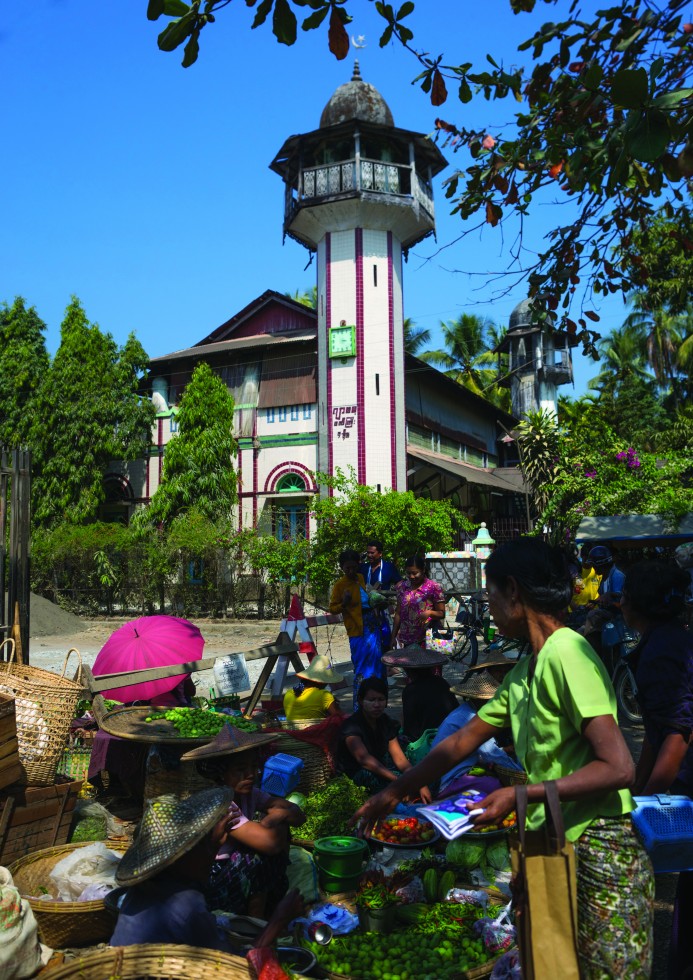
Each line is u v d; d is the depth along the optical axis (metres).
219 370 29.02
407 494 22.75
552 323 7.71
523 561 2.47
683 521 13.90
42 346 31.89
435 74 5.59
